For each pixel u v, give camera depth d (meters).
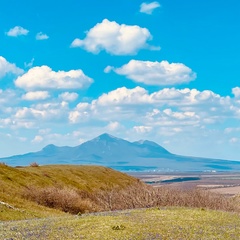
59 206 66.00
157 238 24.80
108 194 71.88
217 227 29.39
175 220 31.56
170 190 60.84
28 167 92.81
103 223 29.39
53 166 99.81
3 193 61.12
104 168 113.62
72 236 25.12
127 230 26.84
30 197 65.62
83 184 90.25
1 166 78.06
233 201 60.12
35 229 28.03
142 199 61.59
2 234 26.06
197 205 58.16
